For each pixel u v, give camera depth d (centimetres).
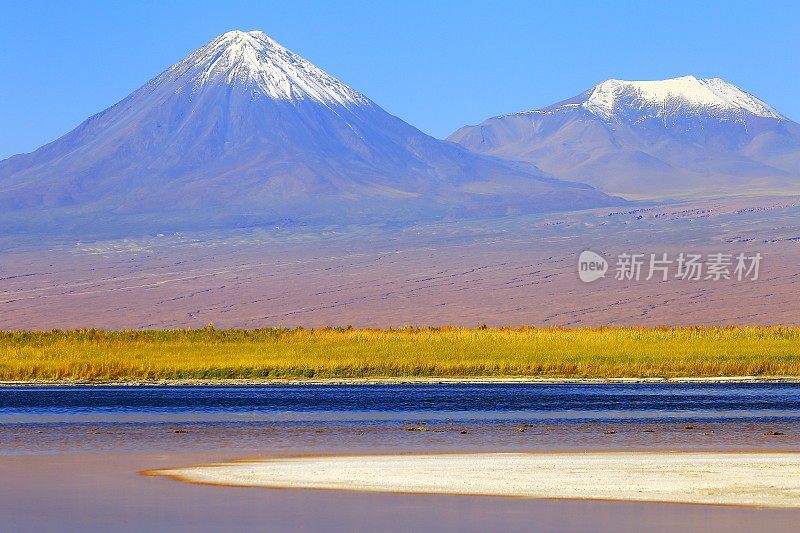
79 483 4934
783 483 4853
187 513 4259
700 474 5100
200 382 10362
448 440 6538
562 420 7544
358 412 8031
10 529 4006
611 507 4350
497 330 14938
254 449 6172
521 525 4038
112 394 9319
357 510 4303
